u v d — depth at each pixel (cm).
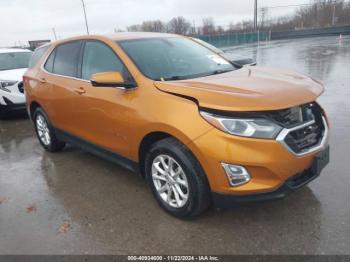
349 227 316
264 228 323
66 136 505
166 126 320
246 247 300
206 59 437
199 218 344
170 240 317
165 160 344
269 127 289
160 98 335
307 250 291
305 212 343
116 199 398
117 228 341
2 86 800
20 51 981
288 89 320
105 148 421
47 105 522
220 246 304
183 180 329
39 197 418
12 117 879
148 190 414
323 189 384
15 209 394
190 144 304
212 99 301
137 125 352
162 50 420
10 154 588
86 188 432
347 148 496
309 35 5528
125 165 399
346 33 5350
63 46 504
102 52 422
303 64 1580
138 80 364
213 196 307
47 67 530
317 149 316
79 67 454
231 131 289
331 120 640
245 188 292
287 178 297
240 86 325
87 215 369
